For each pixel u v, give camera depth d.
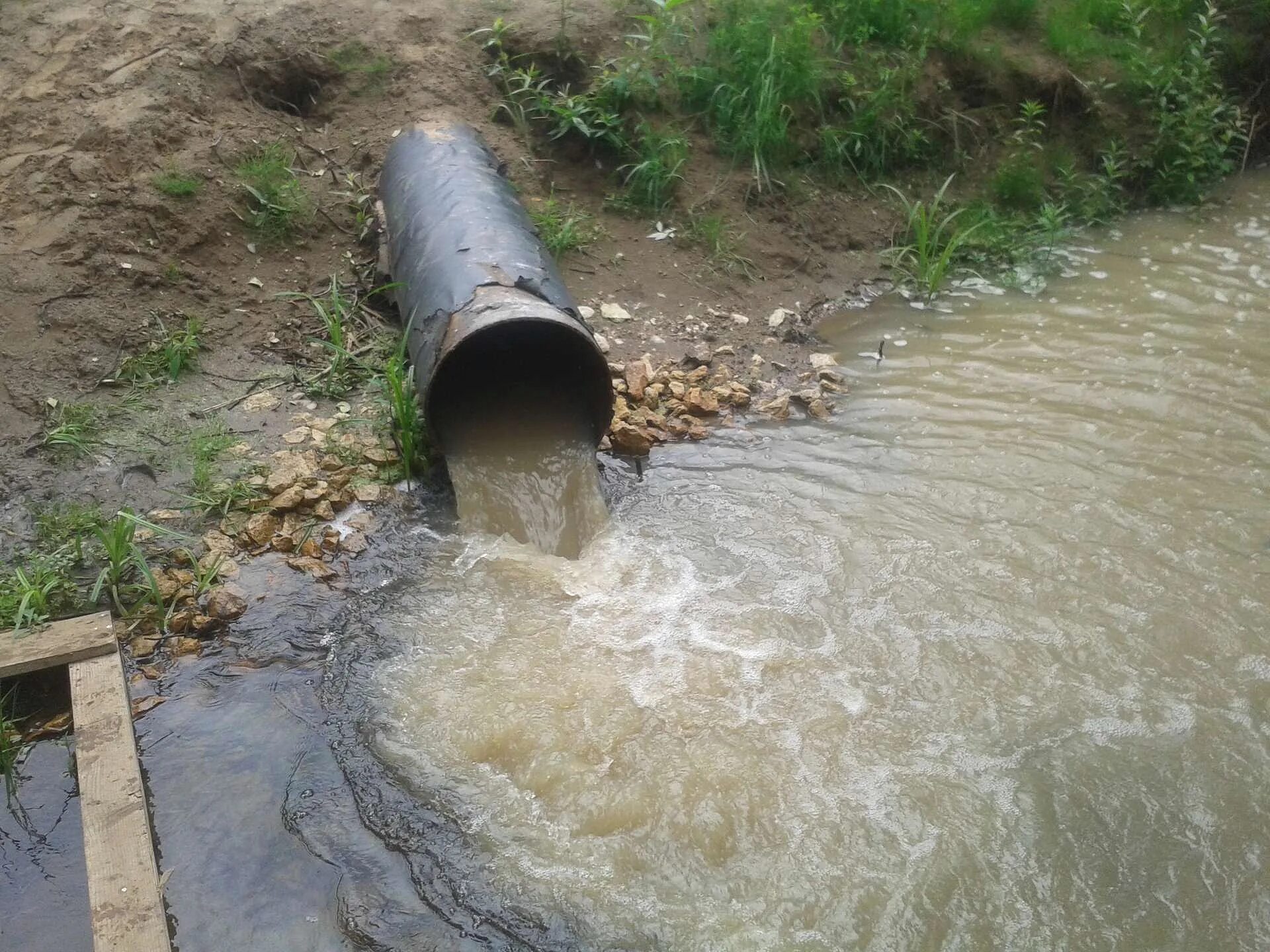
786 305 4.19
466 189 3.49
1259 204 5.10
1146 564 2.94
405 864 2.18
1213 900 2.11
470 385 3.29
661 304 4.04
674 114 4.54
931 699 2.55
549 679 2.60
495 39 4.39
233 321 3.61
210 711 2.52
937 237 4.52
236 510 3.02
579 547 2.99
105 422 3.22
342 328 3.63
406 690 2.57
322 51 4.32
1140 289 4.37
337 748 2.44
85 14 4.19
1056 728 2.47
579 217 4.21
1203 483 3.25
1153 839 2.22
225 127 4.01
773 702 2.54
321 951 2.03
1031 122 4.99
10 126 3.84
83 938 2.07
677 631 2.74
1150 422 3.53
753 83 4.57
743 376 3.77
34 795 2.36
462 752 2.43
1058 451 3.40
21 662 2.52
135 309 3.52
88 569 2.82
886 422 3.55
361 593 2.84
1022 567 2.94
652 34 4.46
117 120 3.84
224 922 2.07
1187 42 5.38
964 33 5.04
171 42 4.13
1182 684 2.58
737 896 2.13
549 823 2.27
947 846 2.21
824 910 2.10
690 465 3.35
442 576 2.88
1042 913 2.09
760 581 2.90
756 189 4.48
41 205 3.62
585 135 4.27
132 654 2.64
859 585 2.88
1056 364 3.87
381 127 4.20
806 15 4.84
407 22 4.48
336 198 3.99
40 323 3.38
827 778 2.36
